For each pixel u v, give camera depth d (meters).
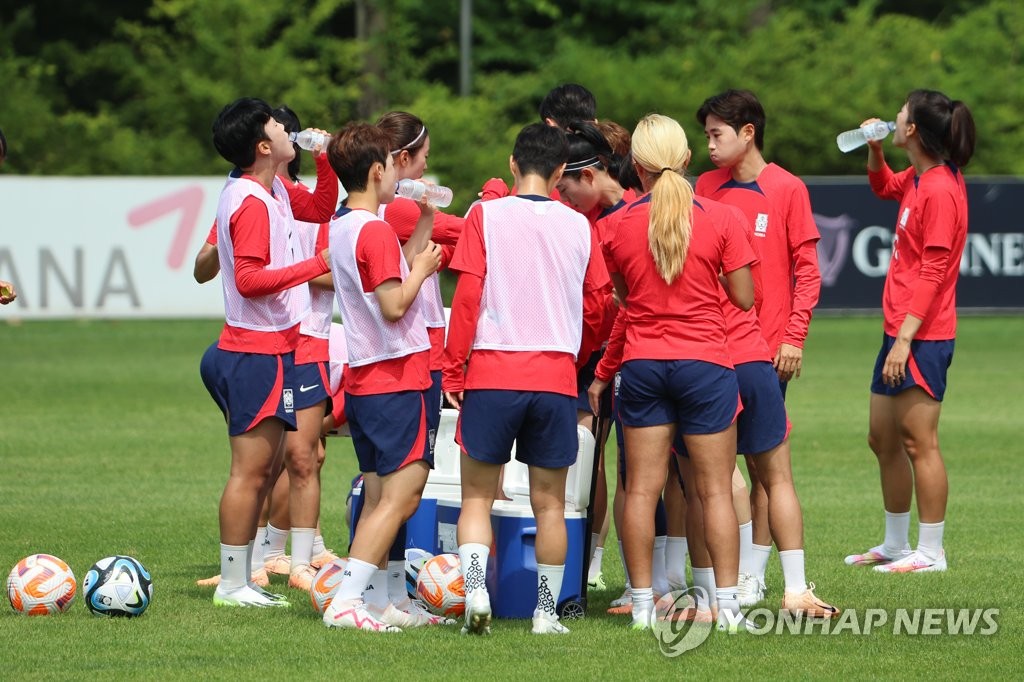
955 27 137.50
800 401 60.12
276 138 25.42
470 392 23.55
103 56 134.00
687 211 23.48
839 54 126.94
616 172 27.20
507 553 25.12
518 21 143.75
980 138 126.00
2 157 26.25
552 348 23.38
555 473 23.81
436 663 21.72
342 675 21.02
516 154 24.00
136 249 88.25
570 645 22.97
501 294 23.39
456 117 116.44
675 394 23.83
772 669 21.55
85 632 23.59
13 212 86.62
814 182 91.44
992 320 97.12
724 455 23.94
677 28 135.88
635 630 24.11
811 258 28.23
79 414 55.06
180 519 34.97
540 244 23.44
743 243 23.91
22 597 24.81
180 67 126.50
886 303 31.38
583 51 127.56
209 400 59.69
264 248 24.83
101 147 117.94
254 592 26.02
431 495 28.72
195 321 97.75
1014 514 36.41
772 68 123.31
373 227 23.66
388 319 23.48
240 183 25.09
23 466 43.12
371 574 24.12
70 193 87.31
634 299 24.12
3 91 119.69
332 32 146.12
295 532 28.58
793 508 25.08
